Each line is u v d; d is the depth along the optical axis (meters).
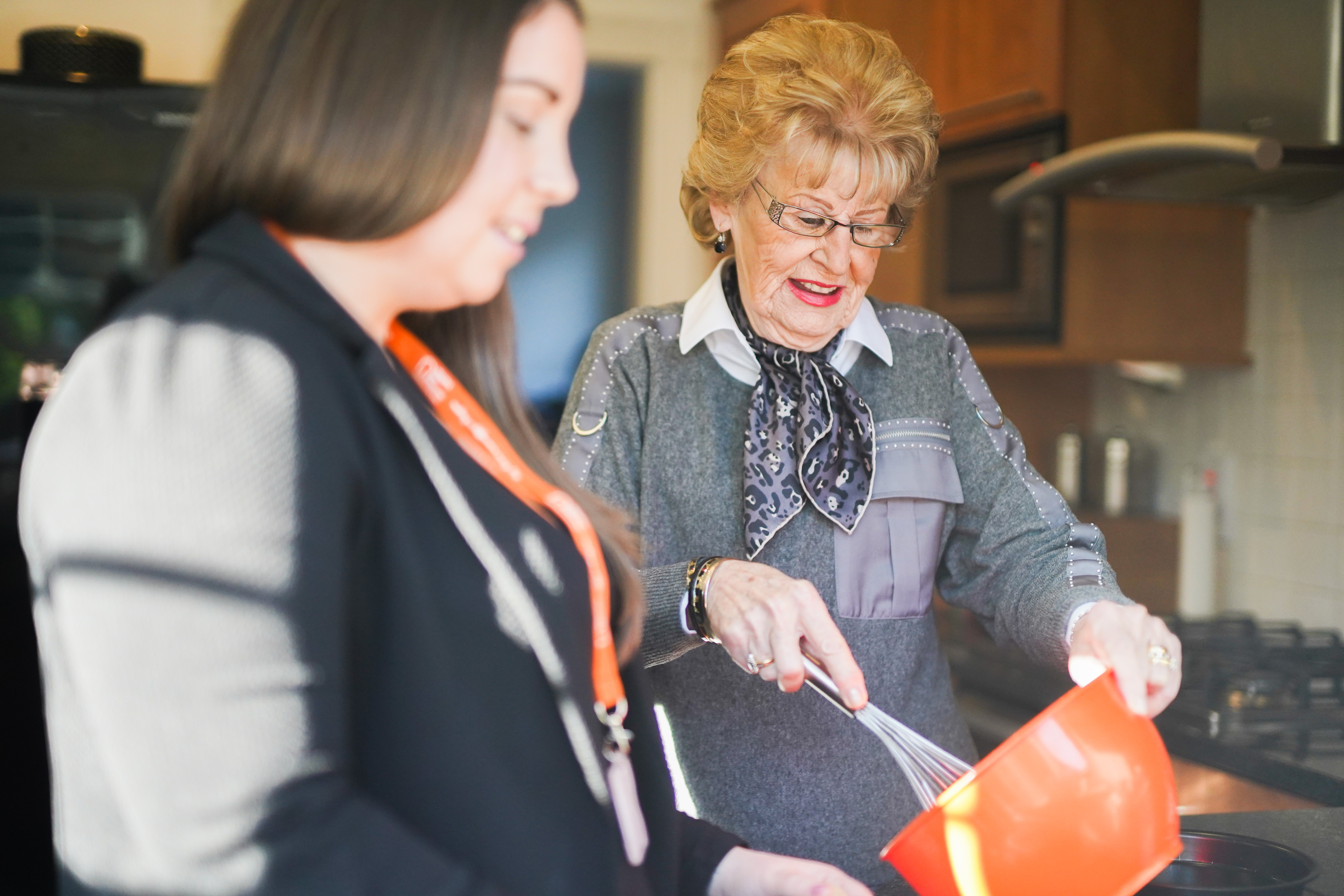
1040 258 2.22
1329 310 2.09
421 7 0.53
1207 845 0.92
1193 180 1.93
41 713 1.76
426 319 0.72
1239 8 1.94
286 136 0.53
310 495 0.50
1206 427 2.41
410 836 0.51
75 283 1.86
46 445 0.49
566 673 0.60
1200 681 1.79
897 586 1.09
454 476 0.58
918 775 0.83
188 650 0.46
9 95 1.84
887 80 0.97
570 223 3.57
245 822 0.46
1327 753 1.49
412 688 0.56
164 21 2.46
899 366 1.14
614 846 0.62
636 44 3.53
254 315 0.52
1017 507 1.10
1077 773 0.69
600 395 1.12
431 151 0.53
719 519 1.09
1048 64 2.18
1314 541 2.12
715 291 1.11
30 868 1.73
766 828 1.07
